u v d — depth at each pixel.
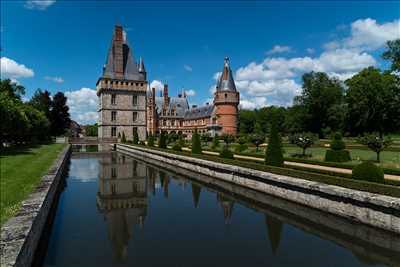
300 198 14.17
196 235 10.34
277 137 18.27
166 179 23.19
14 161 21.72
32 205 9.19
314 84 69.75
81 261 8.19
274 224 11.66
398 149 28.30
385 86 54.97
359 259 8.41
